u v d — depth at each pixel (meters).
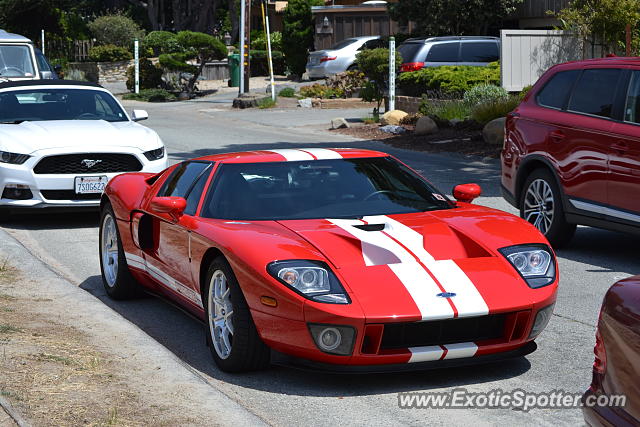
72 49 48.91
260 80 40.00
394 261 5.11
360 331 4.77
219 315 5.51
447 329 4.94
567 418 4.65
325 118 25.11
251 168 6.21
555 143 8.98
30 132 10.93
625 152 8.18
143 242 6.93
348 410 4.80
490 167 15.51
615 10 19.02
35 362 5.14
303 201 5.93
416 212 5.95
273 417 4.71
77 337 5.78
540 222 9.30
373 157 6.56
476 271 5.11
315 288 4.88
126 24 47.31
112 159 10.80
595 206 8.57
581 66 9.03
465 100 20.88
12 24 49.66
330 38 37.31
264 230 5.45
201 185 6.27
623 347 3.18
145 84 37.31
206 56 36.50
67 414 4.36
